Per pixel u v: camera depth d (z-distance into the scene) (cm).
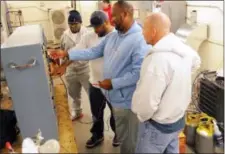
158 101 144
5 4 186
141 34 164
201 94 206
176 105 147
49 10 218
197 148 212
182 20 367
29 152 99
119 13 159
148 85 140
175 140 174
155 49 142
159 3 371
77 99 269
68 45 210
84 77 259
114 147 245
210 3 283
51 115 113
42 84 108
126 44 164
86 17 292
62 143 119
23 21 190
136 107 150
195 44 274
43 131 115
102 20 200
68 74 251
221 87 185
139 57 160
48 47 183
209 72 210
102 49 193
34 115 111
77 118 267
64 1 281
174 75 141
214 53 235
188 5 360
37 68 105
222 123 196
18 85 105
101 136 254
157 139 160
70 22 215
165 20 145
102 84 169
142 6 384
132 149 191
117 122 194
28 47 101
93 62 217
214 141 202
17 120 112
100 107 243
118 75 172
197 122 212
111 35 183
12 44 104
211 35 260
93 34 212
